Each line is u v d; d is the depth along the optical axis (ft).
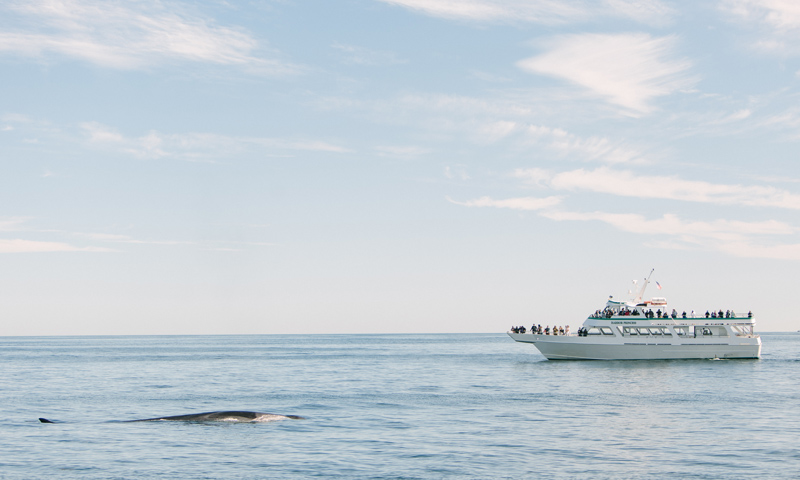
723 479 128.57
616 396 257.55
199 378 368.89
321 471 135.54
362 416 206.59
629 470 135.44
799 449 154.81
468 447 157.69
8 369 453.58
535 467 138.21
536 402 240.94
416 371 413.18
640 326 401.70
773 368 375.66
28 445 159.12
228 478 130.72
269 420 193.36
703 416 205.67
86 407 233.76
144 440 164.66
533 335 419.54
